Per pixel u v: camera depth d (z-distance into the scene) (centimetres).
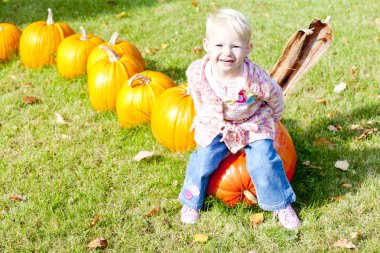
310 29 455
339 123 525
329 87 598
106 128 531
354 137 499
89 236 391
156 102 487
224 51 346
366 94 578
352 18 790
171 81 529
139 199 429
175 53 710
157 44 748
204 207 410
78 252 374
